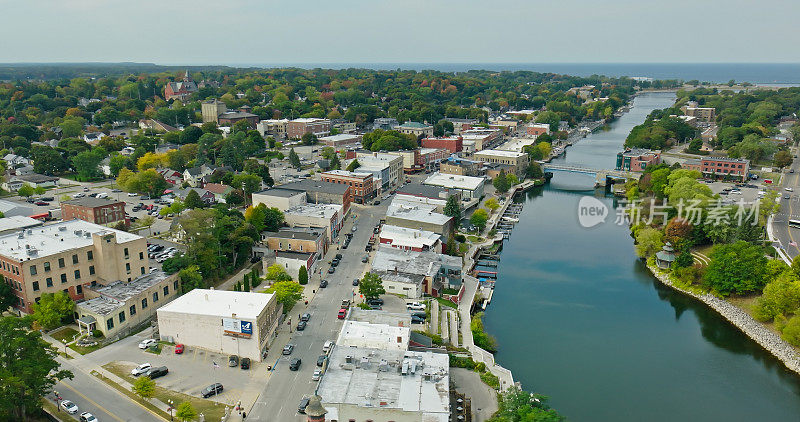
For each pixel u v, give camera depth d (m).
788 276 152.12
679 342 146.38
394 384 99.56
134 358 118.00
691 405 119.31
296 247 177.38
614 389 124.50
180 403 102.69
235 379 111.81
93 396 103.75
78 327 129.50
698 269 178.62
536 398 100.50
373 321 127.50
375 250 192.38
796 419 115.31
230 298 128.12
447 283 165.88
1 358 90.69
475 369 120.88
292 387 109.38
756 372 132.75
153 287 138.25
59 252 132.12
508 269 195.75
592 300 171.25
